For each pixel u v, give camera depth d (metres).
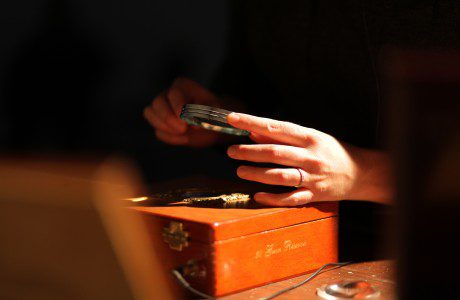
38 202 0.54
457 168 0.58
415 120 0.59
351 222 1.57
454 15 1.32
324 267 1.15
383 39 1.44
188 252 1.00
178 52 3.20
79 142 3.03
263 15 1.78
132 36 3.13
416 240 0.60
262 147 1.15
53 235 0.55
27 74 2.97
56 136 3.01
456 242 0.59
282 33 1.73
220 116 1.17
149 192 1.28
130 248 0.57
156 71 3.18
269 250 1.05
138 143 3.10
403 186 0.61
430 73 0.58
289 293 1.00
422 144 0.59
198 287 0.99
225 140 1.68
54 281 0.56
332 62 1.62
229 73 1.92
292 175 1.13
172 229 1.02
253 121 1.16
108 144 3.05
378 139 1.47
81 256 0.56
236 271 1.00
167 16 3.17
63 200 0.54
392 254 0.63
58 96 3.02
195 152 2.92
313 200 1.15
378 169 1.23
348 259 1.21
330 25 1.60
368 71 1.54
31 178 0.53
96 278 0.56
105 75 3.10
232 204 1.14
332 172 1.17
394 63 0.60
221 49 3.20
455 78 0.57
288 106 1.81
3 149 2.92
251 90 1.89
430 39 1.36
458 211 0.58
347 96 1.62
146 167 2.93
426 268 0.60
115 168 0.55
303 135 1.18
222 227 0.97
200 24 3.20
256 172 1.14
